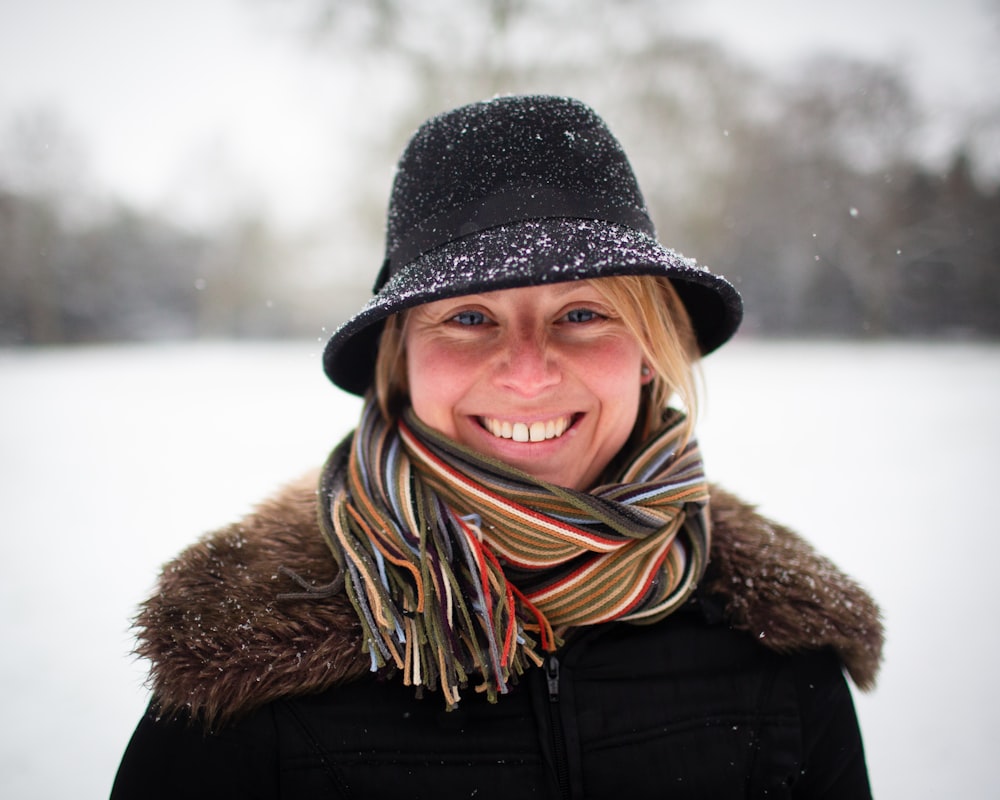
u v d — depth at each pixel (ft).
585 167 3.34
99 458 22.06
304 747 3.08
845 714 3.62
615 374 3.45
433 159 3.40
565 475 3.63
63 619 10.46
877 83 85.66
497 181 3.26
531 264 2.96
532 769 3.17
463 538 3.26
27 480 19.10
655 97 41.55
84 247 106.93
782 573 3.74
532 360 3.28
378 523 3.29
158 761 3.06
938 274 88.53
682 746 3.30
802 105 85.81
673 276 3.16
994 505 14.99
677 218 50.16
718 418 27.27
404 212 3.49
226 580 3.32
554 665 3.39
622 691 3.38
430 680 3.01
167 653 3.02
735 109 53.26
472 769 3.14
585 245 3.06
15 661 9.26
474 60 39.19
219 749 3.05
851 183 88.02
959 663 8.81
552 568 3.49
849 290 91.97
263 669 3.01
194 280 113.91
